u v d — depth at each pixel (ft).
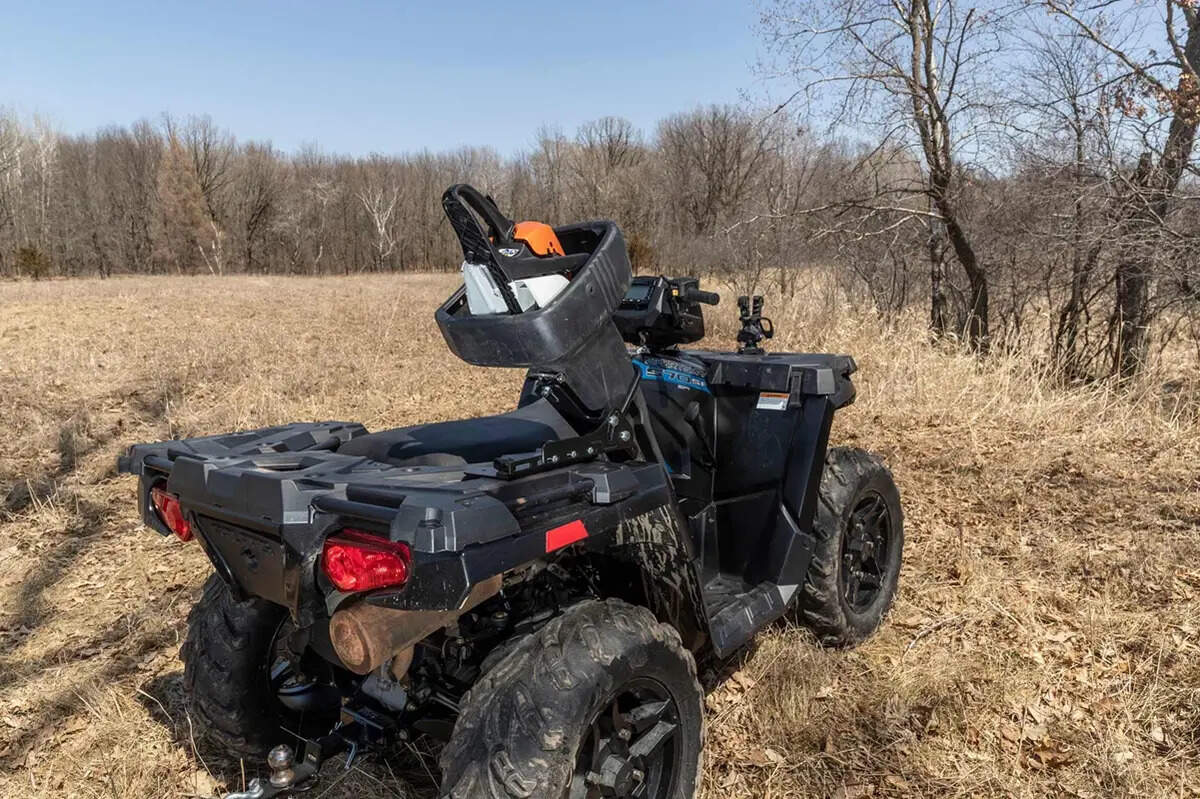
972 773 8.86
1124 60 25.25
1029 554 14.02
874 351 28.37
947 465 18.97
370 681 8.07
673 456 10.32
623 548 8.07
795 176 45.24
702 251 54.24
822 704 10.09
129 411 27.89
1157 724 9.47
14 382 31.76
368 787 8.96
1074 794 8.50
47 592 14.37
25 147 220.23
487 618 7.77
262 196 233.55
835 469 11.16
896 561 12.39
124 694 10.94
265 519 6.45
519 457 6.70
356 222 235.40
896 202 34.06
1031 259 28.81
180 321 53.93
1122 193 24.89
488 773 6.05
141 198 228.43
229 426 25.18
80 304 66.13
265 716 8.75
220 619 8.53
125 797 8.99
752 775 9.02
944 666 10.75
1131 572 12.98
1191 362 27.96
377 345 41.14
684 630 8.51
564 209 196.34
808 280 40.96
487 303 7.16
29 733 10.29
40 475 20.86
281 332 46.83
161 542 16.33
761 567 10.57
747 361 10.59
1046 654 11.05
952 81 30.19
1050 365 27.09
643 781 7.56
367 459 7.71
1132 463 18.54
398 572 5.75
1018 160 28.30
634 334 10.07
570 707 6.29
